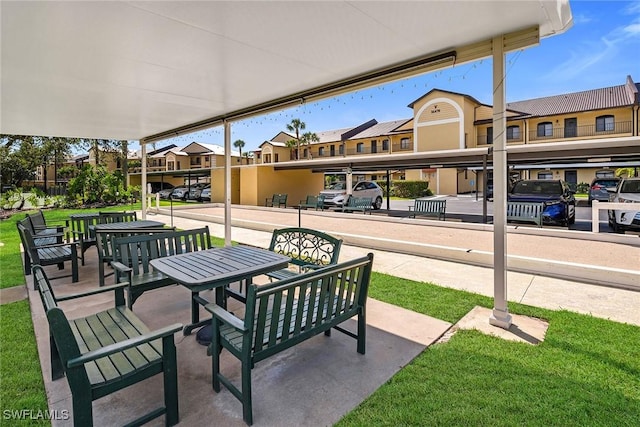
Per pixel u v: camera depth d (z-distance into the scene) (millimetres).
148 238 3832
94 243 5770
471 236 8500
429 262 6016
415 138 28219
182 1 2654
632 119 23328
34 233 5711
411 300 4066
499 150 3316
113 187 19750
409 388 2359
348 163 15539
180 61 3945
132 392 2342
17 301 4000
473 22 3035
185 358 2805
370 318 3561
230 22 3010
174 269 2934
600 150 9938
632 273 4461
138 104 5906
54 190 24938
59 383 2424
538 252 6477
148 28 3111
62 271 5355
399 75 4082
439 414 2094
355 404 2215
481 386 2369
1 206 16406
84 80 4559
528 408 2137
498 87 3328
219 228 10617
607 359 2697
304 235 4730
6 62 3887
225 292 3500
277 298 2146
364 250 7055
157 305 3928
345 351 2896
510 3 2705
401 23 3055
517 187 11641
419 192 26844
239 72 4332
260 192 18703
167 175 29922
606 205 7523
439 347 2938
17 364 2656
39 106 5930
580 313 3645
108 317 2576
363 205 14539
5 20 2904
